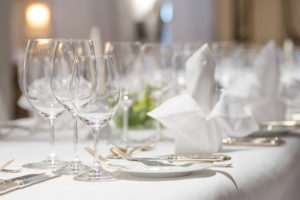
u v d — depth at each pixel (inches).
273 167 54.2
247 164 51.5
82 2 350.0
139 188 40.5
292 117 95.7
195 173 46.7
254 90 85.4
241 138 69.4
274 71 86.0
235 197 43.4
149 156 57.6
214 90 63.6
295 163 62.2
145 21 396.2
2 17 211.6
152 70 76.4
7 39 214.7
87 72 44.8
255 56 162.2
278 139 66.9
